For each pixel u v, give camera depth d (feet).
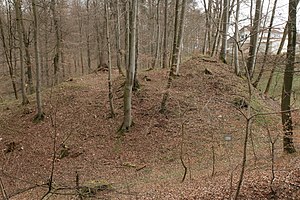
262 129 50.11
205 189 33.06
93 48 126.11
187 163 44.52
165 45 80.38
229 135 49.65
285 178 31.17
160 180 39.63
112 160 48.11
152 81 69.46
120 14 71.31
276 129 47.39
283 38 35.40
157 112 57.36
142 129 54.08
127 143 51.67
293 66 32.24
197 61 75.36
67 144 53.52
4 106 76.64
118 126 56.49
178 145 49.29
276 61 31.96
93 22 113.39
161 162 46.24
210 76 67.26
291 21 29.14
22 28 73.87
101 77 87.56
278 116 54.54
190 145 48.98
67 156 50.37
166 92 56.90
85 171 45.39
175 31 57.67
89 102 66.49
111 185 37.09
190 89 63.41
